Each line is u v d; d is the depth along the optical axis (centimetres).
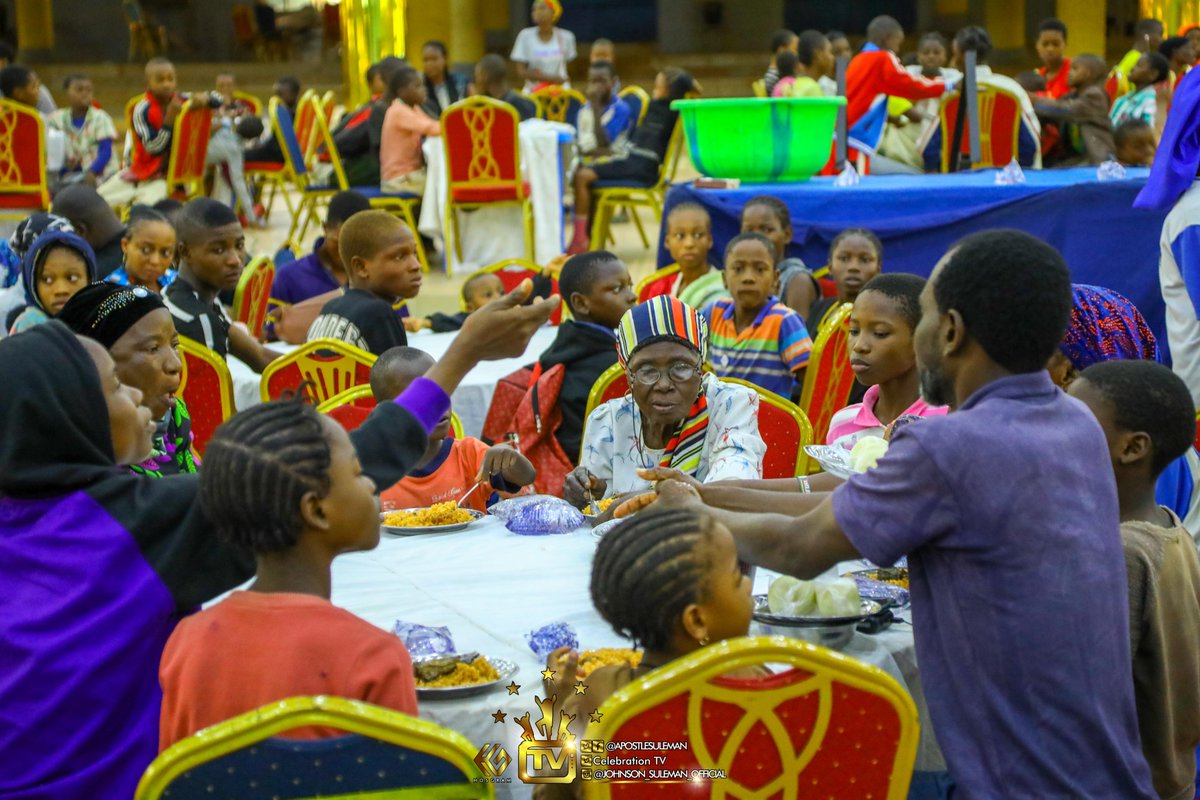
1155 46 1075
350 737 144
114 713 183
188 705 160
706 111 644
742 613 158
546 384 358
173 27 2077
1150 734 204
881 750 153
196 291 425
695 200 607
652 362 272
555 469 355
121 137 1538
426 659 186
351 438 188
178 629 167
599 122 953
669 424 285
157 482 191
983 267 175
